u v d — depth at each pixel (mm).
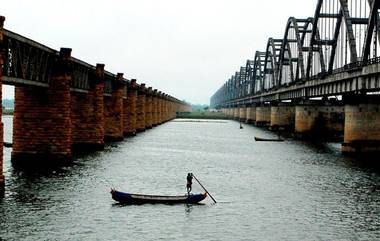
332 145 97375
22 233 29625
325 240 30031
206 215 35156
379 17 67938
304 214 36031
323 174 55469
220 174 54750
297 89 113938
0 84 37656
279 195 42875
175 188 45156
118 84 94688
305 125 118000
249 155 76375
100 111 74250
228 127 173875
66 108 55750
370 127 74125
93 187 43562
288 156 75062
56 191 41219
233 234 30828
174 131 139375
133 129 113938
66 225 31562
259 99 191375
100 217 33719
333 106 118062
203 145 93750
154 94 162500
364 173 56312
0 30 37156
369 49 66000
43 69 52500
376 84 62250
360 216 35625
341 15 88250
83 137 74125
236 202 39656
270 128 156125
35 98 55281
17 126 55531
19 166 53250
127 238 29438
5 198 38031
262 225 32969
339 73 74812
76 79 64438
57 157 55625
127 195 37875
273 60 164625
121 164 59375
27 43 45375
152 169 56625
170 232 30891
